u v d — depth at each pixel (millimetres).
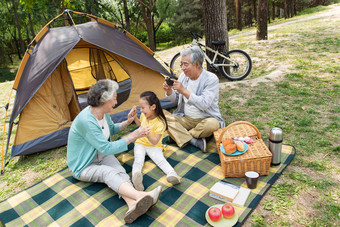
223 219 2105
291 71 6062
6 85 10039
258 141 2838
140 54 4328
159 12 25734
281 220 2119
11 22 28953
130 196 2221
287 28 13773
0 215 2414
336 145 3105
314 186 2463
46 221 2295
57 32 3842
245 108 4434
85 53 5363
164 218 2205
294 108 4215
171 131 3309
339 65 6023
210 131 3141
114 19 27438
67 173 3020
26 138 3666
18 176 3211
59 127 3834
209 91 3131
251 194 2400
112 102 2457
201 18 26141
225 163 2590
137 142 3020
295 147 3143
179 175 2803
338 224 2039
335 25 12031
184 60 3053
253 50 8758
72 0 11062
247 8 26375
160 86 4664
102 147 2381
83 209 2385
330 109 4059
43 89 3750
